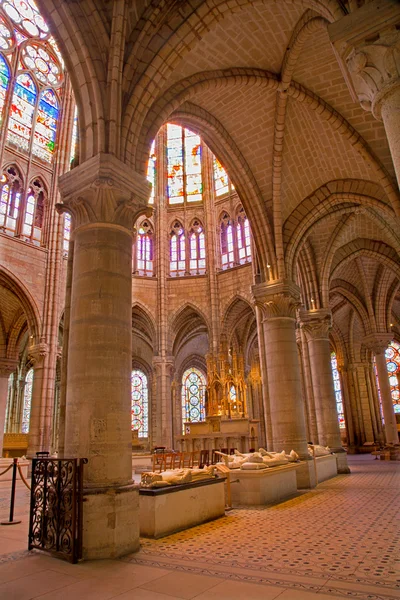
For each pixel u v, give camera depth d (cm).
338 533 770
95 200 865
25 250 2678
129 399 805
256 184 1689
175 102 1170
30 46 2995
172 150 3841
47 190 2909
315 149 1633
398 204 1497
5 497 1503
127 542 700
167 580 555
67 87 3095
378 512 945
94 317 802
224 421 2153
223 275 3431
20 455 2953
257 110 1512
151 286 3434
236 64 1327
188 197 3716
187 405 4200
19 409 3778
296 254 1741
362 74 664
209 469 985
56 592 521
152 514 799
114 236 861
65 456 759
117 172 870
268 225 1686
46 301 2692
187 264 3522
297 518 917
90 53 912
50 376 2578
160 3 995
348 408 3653
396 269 2353
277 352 1584
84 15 927
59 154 2972
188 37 1011
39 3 923
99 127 887
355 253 2400
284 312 1627
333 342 3869
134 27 988
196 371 4344
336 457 1869
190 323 3797
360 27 659
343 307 3559
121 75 930
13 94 2825
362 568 574
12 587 543
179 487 862
